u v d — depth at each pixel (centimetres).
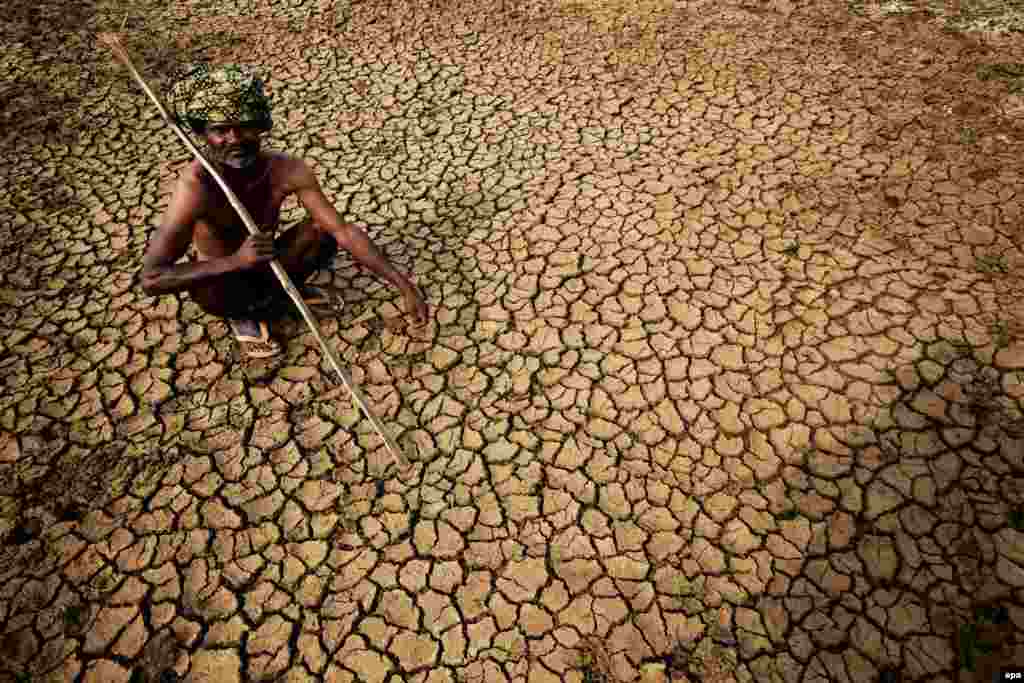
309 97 458
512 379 285
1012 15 502
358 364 292
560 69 477
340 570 231
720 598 221
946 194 351
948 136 390
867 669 203
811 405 268
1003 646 204
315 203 257
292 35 528
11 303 320
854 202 352
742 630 213
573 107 439
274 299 298
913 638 208
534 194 372
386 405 278
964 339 283
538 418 272
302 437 268
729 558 229
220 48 511
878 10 524
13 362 295
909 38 485
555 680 206
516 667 209
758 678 204
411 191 379
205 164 222
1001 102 412
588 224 352
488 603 223
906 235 331
